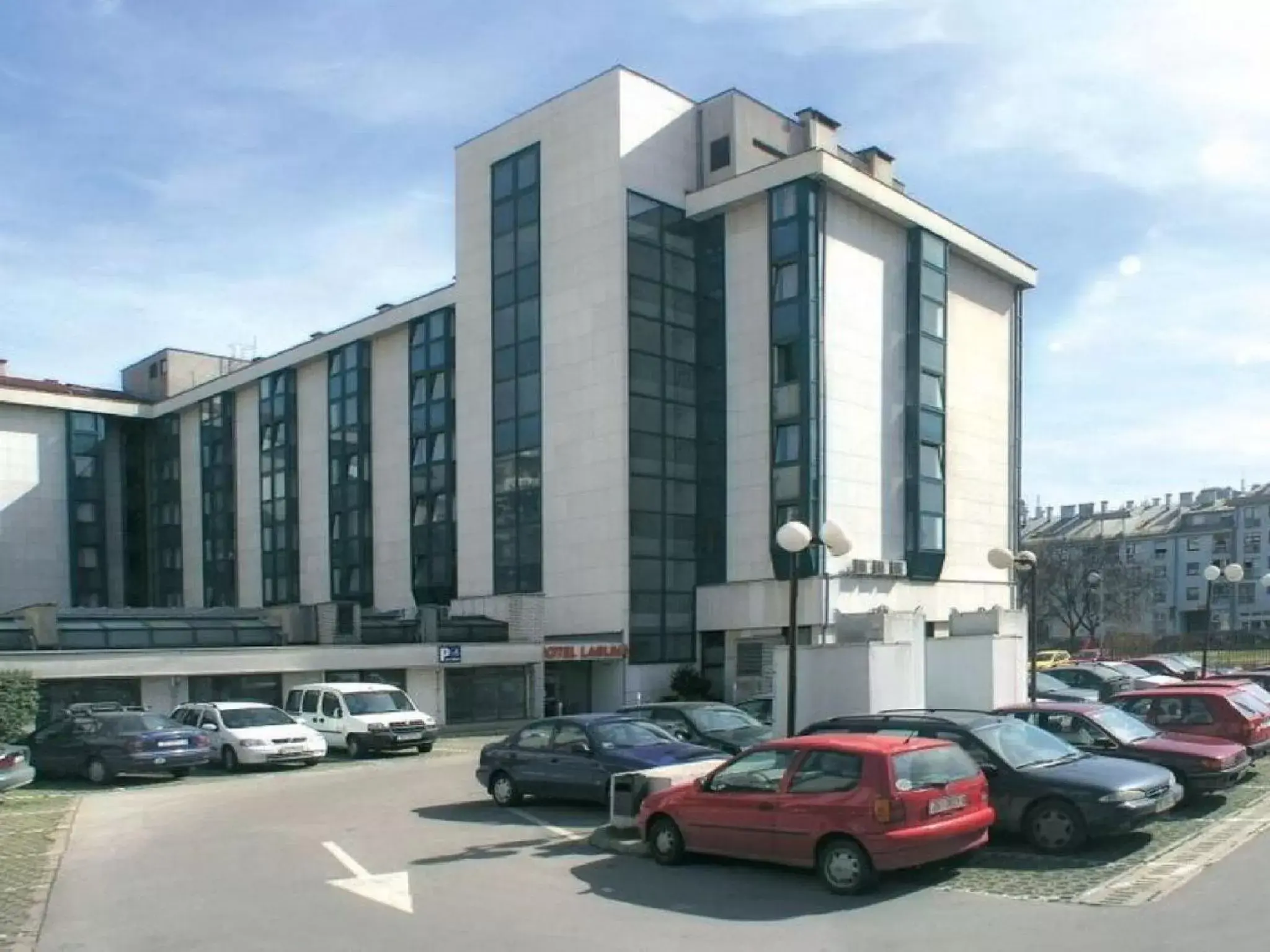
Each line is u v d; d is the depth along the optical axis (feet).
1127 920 27.30
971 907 29.60
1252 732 51.37
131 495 203.00
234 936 29.12
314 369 168.55
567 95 124.26
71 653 86.22
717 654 119.96
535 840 43.55
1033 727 40.96
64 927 30.66
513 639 119.03
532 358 126.11
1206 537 324.80
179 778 71.82
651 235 120.16
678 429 120.88
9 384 188.24
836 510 113.70
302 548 167.94
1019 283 145.79
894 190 122.52
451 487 139.85
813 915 29.43
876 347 121.19
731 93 124.98
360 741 81.41
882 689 57.72
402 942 27.96
